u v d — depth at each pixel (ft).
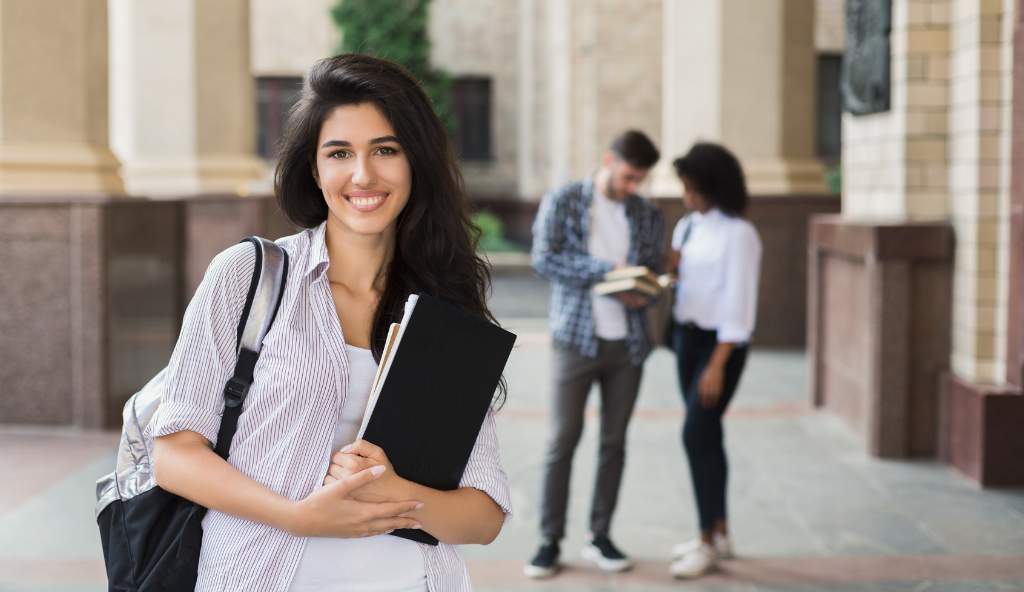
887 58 23.79
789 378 33.01
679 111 39.75
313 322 6.54
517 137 93.04
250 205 37.40
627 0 72.59
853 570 16.16
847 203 26.94
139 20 39.11
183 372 6.33
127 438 6.68
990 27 21.12
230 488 6.18
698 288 16.02
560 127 76.69
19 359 25.05
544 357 36.76
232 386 6.37
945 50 22.79
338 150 6.64
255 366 6.42
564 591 15.38
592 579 15.89
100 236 24.77
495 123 92.94
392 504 6.23
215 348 6.36
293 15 90.74
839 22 83.05
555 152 79.66
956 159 22.40
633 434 25.59
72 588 15.24
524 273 66.95
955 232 22.36
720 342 15.65
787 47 39.37
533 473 21.89
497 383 6.68
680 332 16.42
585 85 73.41
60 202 24.72
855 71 25.52
